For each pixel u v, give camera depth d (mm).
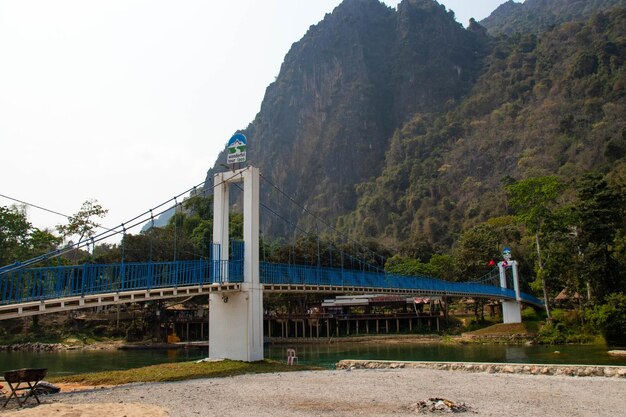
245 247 26297
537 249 56469
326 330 67562
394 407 13758
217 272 24422
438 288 47719
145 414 12180
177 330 64125
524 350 42688
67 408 12727
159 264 21406
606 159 101188
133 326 60438
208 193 94562
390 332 66625
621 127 111938
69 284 17594
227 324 26031
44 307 16641
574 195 83875
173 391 17016
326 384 18781
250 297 25641
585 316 46094
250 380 20188
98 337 60375
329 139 193875
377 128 195000
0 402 15422
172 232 66375
